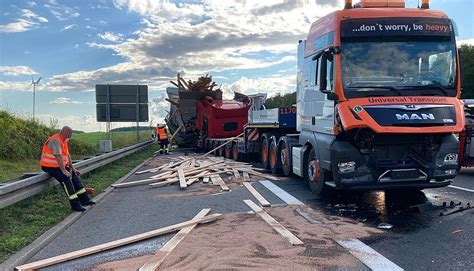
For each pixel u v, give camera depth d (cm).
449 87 802
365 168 784
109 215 841
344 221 727
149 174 1476
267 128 1462
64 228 733
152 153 2452
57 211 832
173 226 704
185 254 563
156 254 559
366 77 804
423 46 821
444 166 782
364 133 779
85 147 2073
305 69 1037
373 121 749
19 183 761
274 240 618
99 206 936
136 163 1842
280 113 1272
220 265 518
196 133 2567
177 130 2656
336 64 812
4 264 536
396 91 790
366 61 811
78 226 758
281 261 528
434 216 742
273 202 908
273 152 1360
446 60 820
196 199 982
